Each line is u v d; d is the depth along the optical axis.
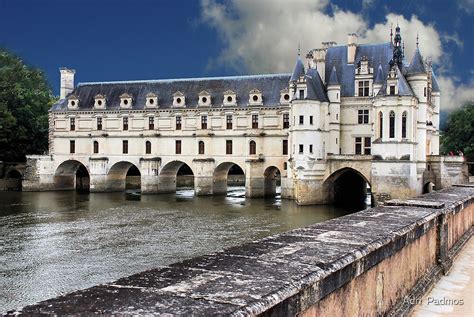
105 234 52.00
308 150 78.81
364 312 11.09
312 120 78.94
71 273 35.84
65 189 108.00
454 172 76.19
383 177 71.81
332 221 14.78
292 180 85.81
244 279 7.75
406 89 71.31
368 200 89.75
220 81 100.69
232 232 53.47
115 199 88.19
